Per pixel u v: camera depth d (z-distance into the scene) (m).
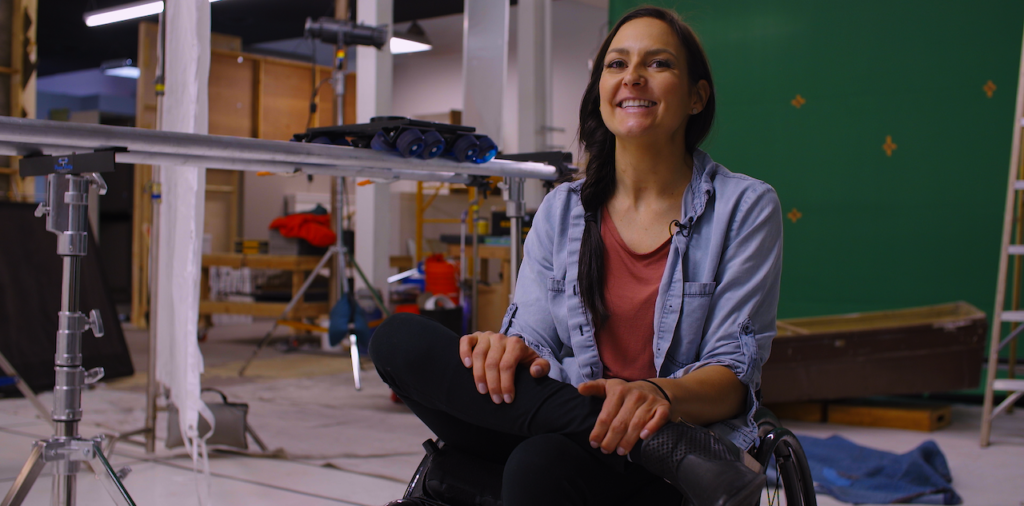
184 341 2.48
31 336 4.52
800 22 4.64
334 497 2.47
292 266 5.95
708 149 4.88
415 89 11.48
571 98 9.34
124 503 1.57
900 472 2.62
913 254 4.41
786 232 4.71
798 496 1.20
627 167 1.24
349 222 6.28
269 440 3.23
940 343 3.73
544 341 1.27
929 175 4.37
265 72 8.25
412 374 1.04
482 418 1.02
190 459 2.91
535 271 1.30
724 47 4.83
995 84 4.23
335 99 4.75
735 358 1.11
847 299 4.57
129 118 10.56
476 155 1.96
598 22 9.16
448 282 4.62
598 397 0.97
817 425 3.72
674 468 0.90
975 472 2.88
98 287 4.94
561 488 0.92
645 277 1.21
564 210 1.30
